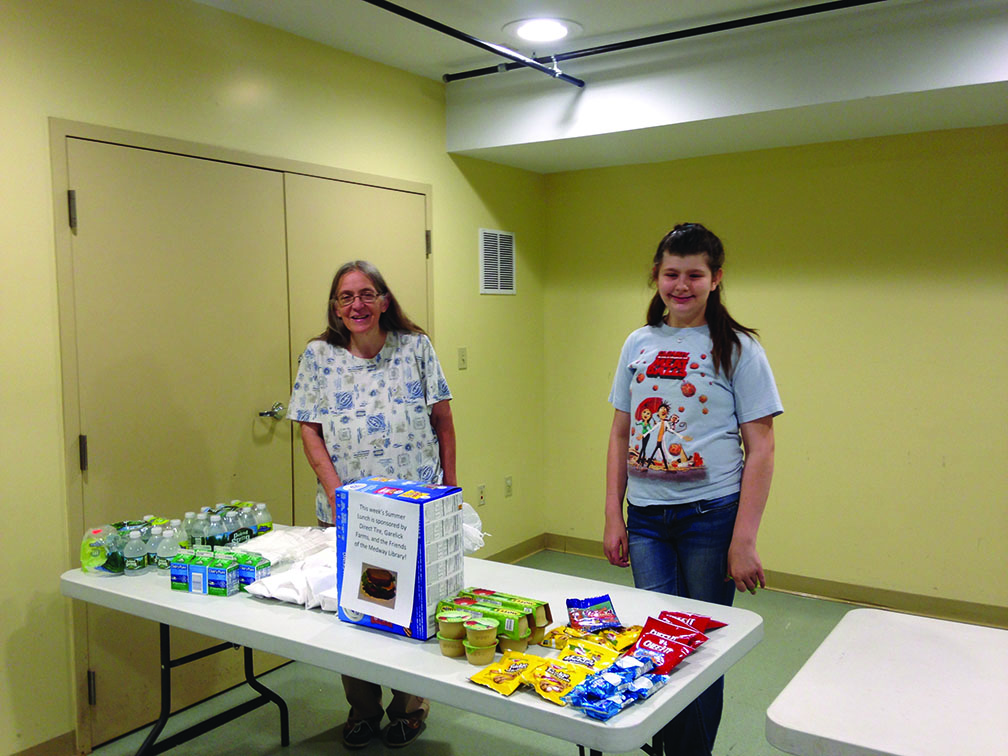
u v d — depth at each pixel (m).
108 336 2.46
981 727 1.03
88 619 2.45
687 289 1.86
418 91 3.62
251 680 2.42
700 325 1.91
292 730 2.60
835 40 2.86
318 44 3.12
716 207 3.94
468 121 3.73
